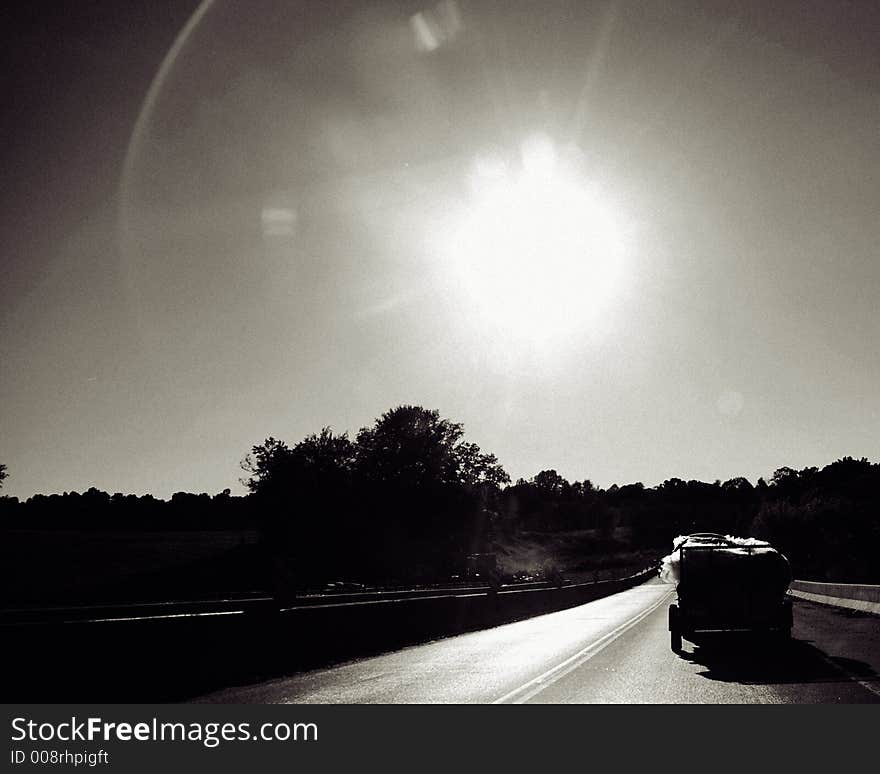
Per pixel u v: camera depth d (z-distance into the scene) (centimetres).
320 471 11494
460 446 12325
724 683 1470
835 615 3372
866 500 13550
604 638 2522
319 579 9275
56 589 7281
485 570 8288
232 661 1664
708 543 2220
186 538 13812
